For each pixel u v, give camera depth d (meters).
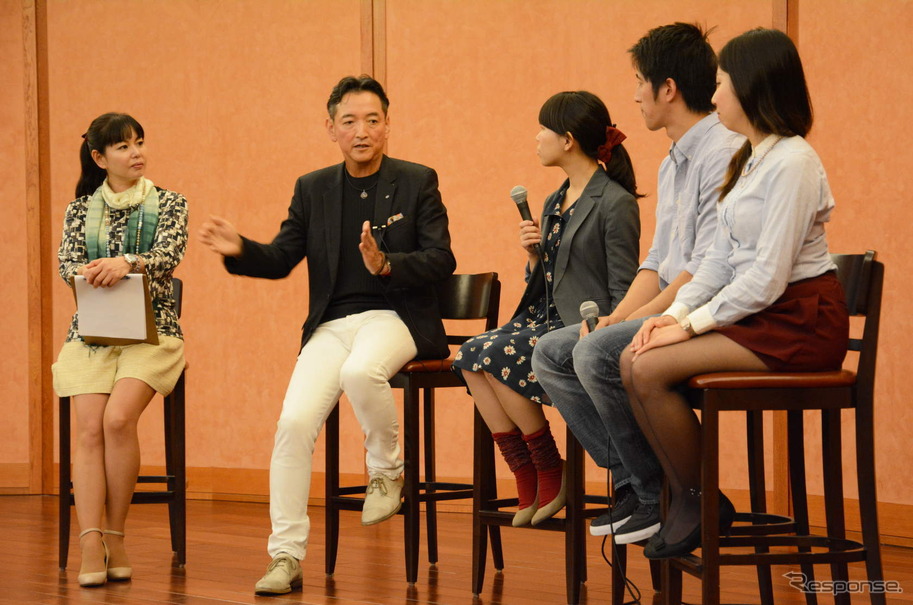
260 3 7.53
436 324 4.89
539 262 4.48
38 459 7.91
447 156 7.10
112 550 4.76
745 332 3.25
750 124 3.32
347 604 4.23
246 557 5.35
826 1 5.97
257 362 7.57
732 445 6.47
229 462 7.63
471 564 5.19
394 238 4.87
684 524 3.26
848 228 5.91
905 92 5.68
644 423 3.31
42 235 7.91
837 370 3.30
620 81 6.70
